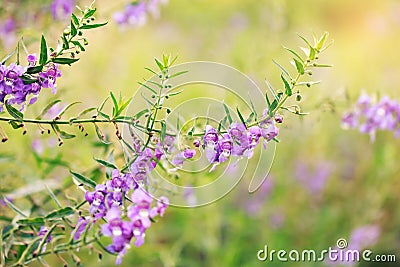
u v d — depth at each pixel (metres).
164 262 4.15
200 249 4.70
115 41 6.56
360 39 7.85
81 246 2.38
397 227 5.20
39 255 2.44
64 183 3.16
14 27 3.55
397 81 6.38
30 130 3.65
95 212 2.31
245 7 8.79
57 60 2.28
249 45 6.02
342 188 5.62
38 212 3.12
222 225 4.91
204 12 8.99
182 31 8.46
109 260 4.08
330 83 5.91
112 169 2.33
